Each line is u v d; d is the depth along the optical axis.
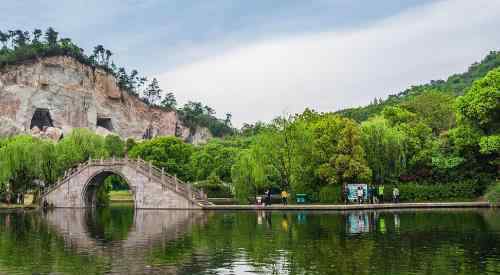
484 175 69.75
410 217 46.75
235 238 33.75
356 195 65.00
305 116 80.88
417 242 29.39
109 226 46.59
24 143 83.25
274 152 69.62
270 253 26.73
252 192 70.69
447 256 24.48
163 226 45.16
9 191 83.25
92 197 86.00
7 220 56.25
